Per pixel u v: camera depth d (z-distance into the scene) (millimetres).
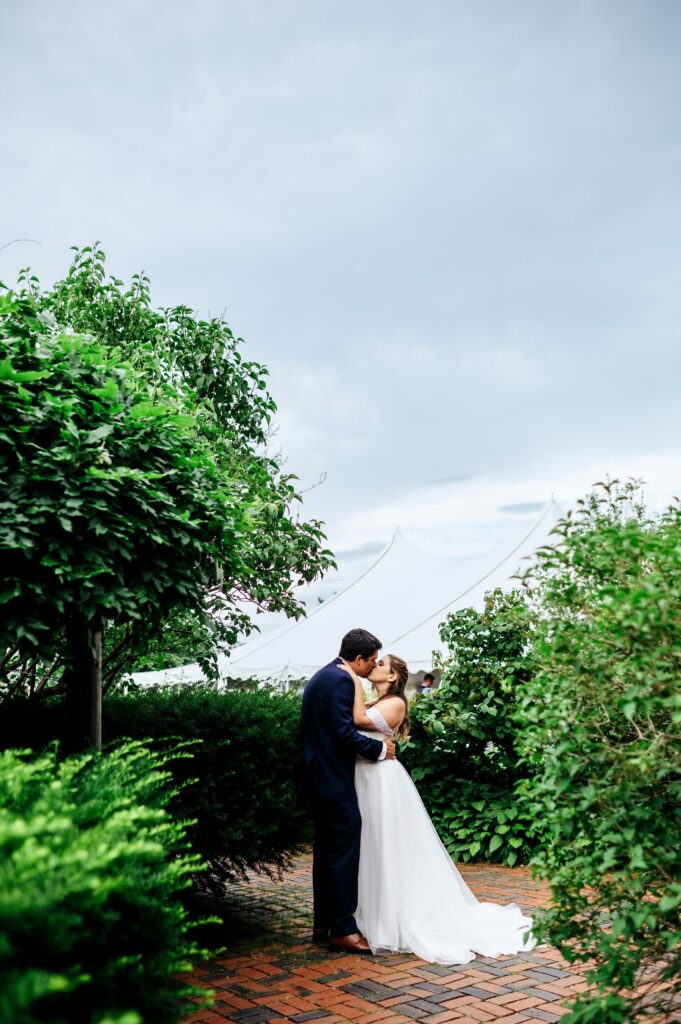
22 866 1419
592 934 3029
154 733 4996
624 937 2873
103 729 5012
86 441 3895
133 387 4730
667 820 3008
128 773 2848
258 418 8562
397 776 5129
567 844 3215
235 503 4812
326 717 5113
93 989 1618
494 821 7672
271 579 7336
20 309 4535
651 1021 3111
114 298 7809
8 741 4598
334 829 4961
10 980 1207
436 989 4121
